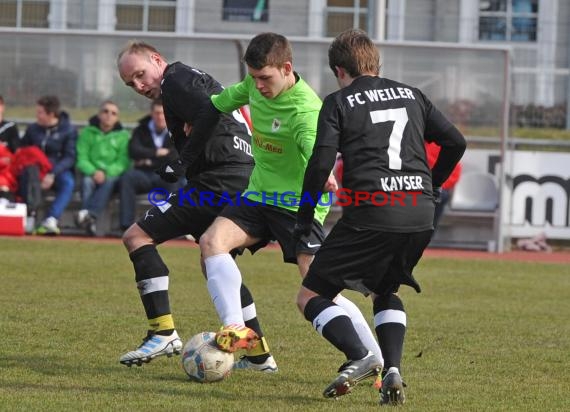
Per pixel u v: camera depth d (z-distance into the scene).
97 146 32.09
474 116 33.25
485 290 23.05
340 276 11.36
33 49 33.94
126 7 42.38
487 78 33.06
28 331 15.76
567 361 14.69
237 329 12.14
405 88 11.67
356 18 43.56
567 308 20.48
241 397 11.76
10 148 32.03
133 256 13.60
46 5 42.06
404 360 14.49
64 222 33.03
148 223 13.68
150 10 42.41
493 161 33.38
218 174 13.74
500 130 33.09
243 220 12.90
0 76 33.97
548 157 33.81
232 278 12.48
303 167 12.73
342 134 11.30
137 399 11.48
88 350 14.41
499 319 18.69
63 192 31.92
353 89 11.43
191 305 19.06
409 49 33.12
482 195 33.44
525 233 33.91
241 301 13.31
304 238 12.70
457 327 17.61
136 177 31.59
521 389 12.65
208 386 12.34
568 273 27.23
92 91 34.19
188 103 13.34
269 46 12.18
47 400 11.30
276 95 12.42
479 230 33.53
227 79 33.34
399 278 11.73
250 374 13.17
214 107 13.13
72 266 24.48
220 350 12.34
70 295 19.77
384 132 11.31
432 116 11.70
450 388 12.62
